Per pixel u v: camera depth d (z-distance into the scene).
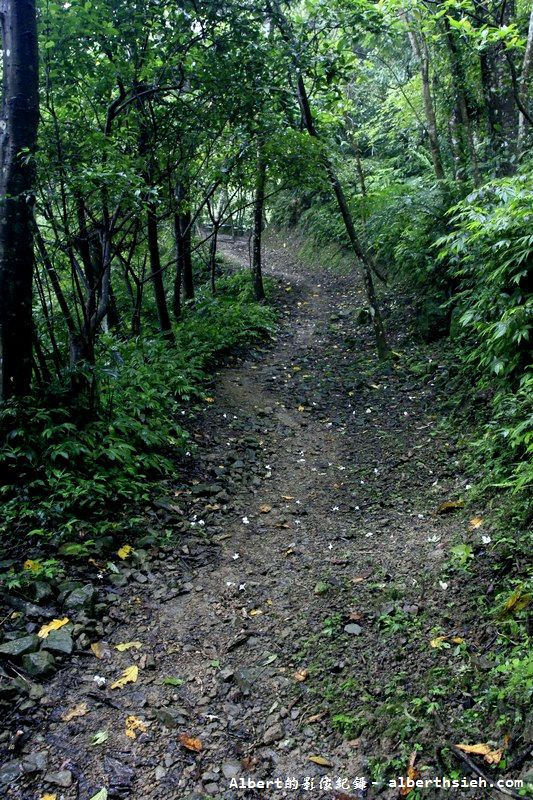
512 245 5.26
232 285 14.96
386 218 9.30
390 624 3.39
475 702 2.67
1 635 3.25
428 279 9.09
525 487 3.96
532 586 3.12
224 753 2.71
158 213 9.34
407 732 2.63
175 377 7.60
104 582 3.94
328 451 6.51
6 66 4.63
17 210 4.68
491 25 7.41
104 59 6.38
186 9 6.83
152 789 2.52
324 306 12.83
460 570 3.63
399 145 14.84
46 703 2.92
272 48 7.76
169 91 7.84
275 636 3.52
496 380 5.82
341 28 8.09
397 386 7.77
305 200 18.56
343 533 4.74
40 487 4.56
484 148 8.62
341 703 2.94
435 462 5.57
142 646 3.43
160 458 5.69
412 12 8.11
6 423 4.70
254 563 4.38
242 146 8.50
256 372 9.04
